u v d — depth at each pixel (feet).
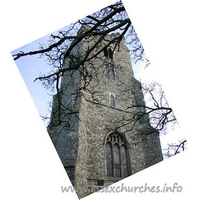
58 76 17.65
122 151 33.19
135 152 34.30
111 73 43.06
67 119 28.50
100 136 30.99
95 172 26.66
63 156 26.35
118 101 38.93
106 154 30.45
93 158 27.76
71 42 19.17
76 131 25.49
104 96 36.88
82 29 24.04
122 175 30.32
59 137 31.24
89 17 17.07
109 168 29.58
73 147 24.20
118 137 34.01
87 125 30.12
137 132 36.27
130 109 39.50
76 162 22.15
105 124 33.12
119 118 36.19
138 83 42.96
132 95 41.75
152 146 34.91
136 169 32.24
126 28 17.44
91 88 35.19
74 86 32.53
